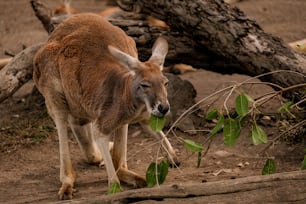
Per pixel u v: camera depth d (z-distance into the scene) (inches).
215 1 482.6
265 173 367.9
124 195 332.8
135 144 476.1
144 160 447.2
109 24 426.0
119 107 375.6
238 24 472.1
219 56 494.0
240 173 411.5
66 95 409.7
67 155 407.8
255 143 357.1
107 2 823.7
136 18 546.6
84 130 431.2
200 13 478.6
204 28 478.6
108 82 384.5
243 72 505.7
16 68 514.6
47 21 578.6
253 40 465.4
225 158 438.6
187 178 404.8
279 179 332.8
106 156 381.1
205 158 440.8
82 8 832.3
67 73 402.3
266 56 457.4
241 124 369.4
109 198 334.3
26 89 603.2
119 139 402.3
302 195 327.6
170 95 496.1
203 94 552.1
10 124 522.6
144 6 506.0
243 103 356.2
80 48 405.7
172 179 403.9
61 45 414.0
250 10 784.3
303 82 445.4
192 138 479.2
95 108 389.4
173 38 505.4
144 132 495.8
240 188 330.6
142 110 374.9
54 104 417.4
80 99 400.2
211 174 410.6
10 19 817.5
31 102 564.4
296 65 450.0
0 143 484.7
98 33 412.5
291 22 745.0
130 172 403.2
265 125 482.6
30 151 472.4
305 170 342.3
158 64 369.4
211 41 480.7
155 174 351.9
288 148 447.2
